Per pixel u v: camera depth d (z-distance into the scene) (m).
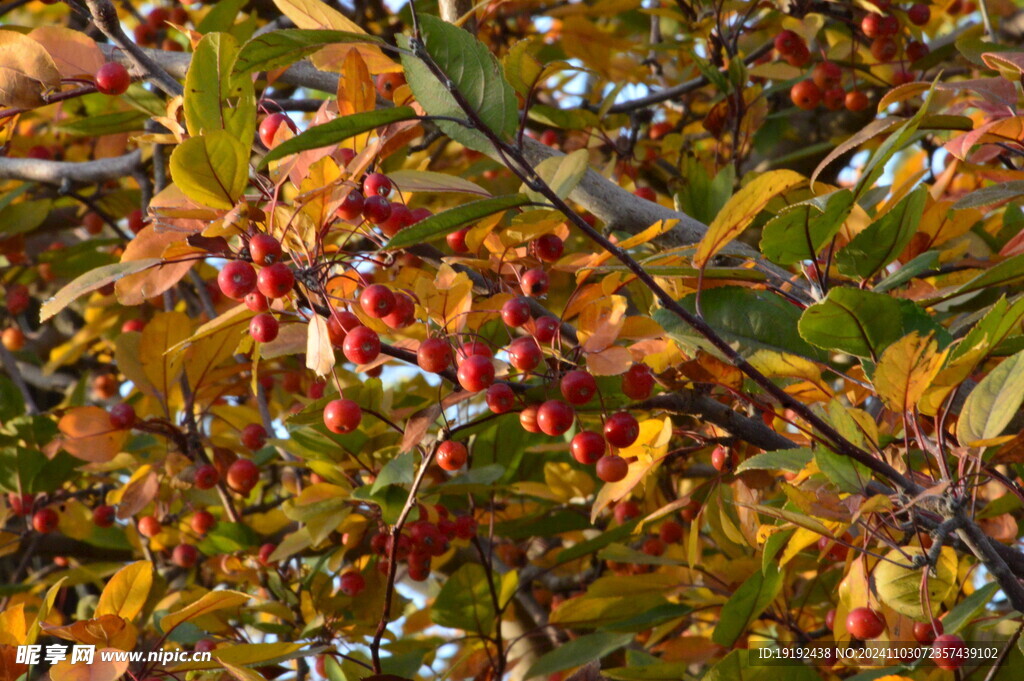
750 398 1.25
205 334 1.27
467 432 1.37
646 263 1.26
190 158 1.23
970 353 1.21
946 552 1.27
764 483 1.33
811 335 1.23
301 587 1.42
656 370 1.29
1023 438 1.22
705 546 1.46
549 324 1.27
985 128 1.27
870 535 1.25
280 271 1.24
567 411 1.25
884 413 1.31
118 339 1.41
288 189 1.30
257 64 1.26
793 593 1.45
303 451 1.38
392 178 1.28
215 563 1.44
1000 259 1.33
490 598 1.39
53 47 1.30
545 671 1.36
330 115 1.29
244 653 1.29
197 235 1.24
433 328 1.29
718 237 1.23
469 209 1.23
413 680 1.37
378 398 1.32
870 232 1.26
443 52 1.23
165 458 1.43
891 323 1.23
